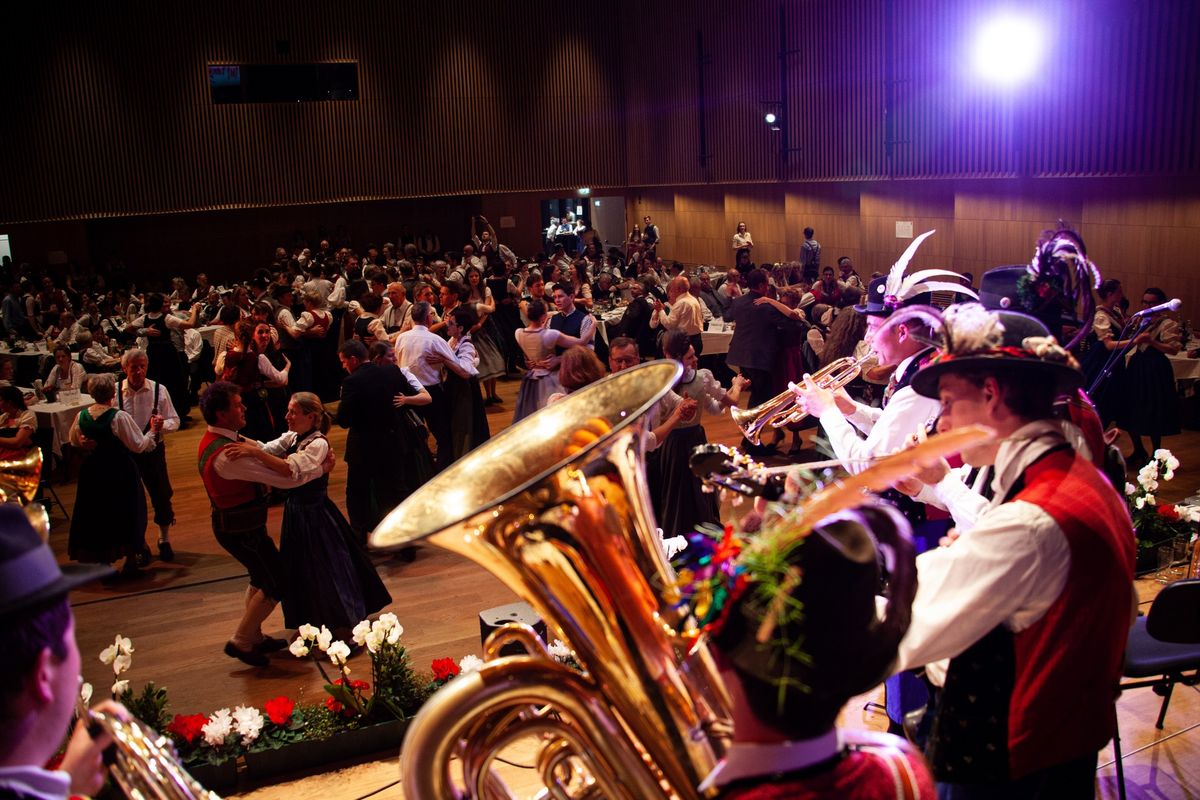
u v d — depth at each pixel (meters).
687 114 19.83
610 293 13.24
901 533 1.34
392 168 20.44
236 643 5.04
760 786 1.24
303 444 5.04
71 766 1.36
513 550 1.44
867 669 1.24
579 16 21.08
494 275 12.34
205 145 19.41
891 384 3.29
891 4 14.48
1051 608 1.74
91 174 18.91
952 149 13.75
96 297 16.41
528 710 1.47
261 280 13.05
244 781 3.85
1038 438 1.85
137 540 6.29
